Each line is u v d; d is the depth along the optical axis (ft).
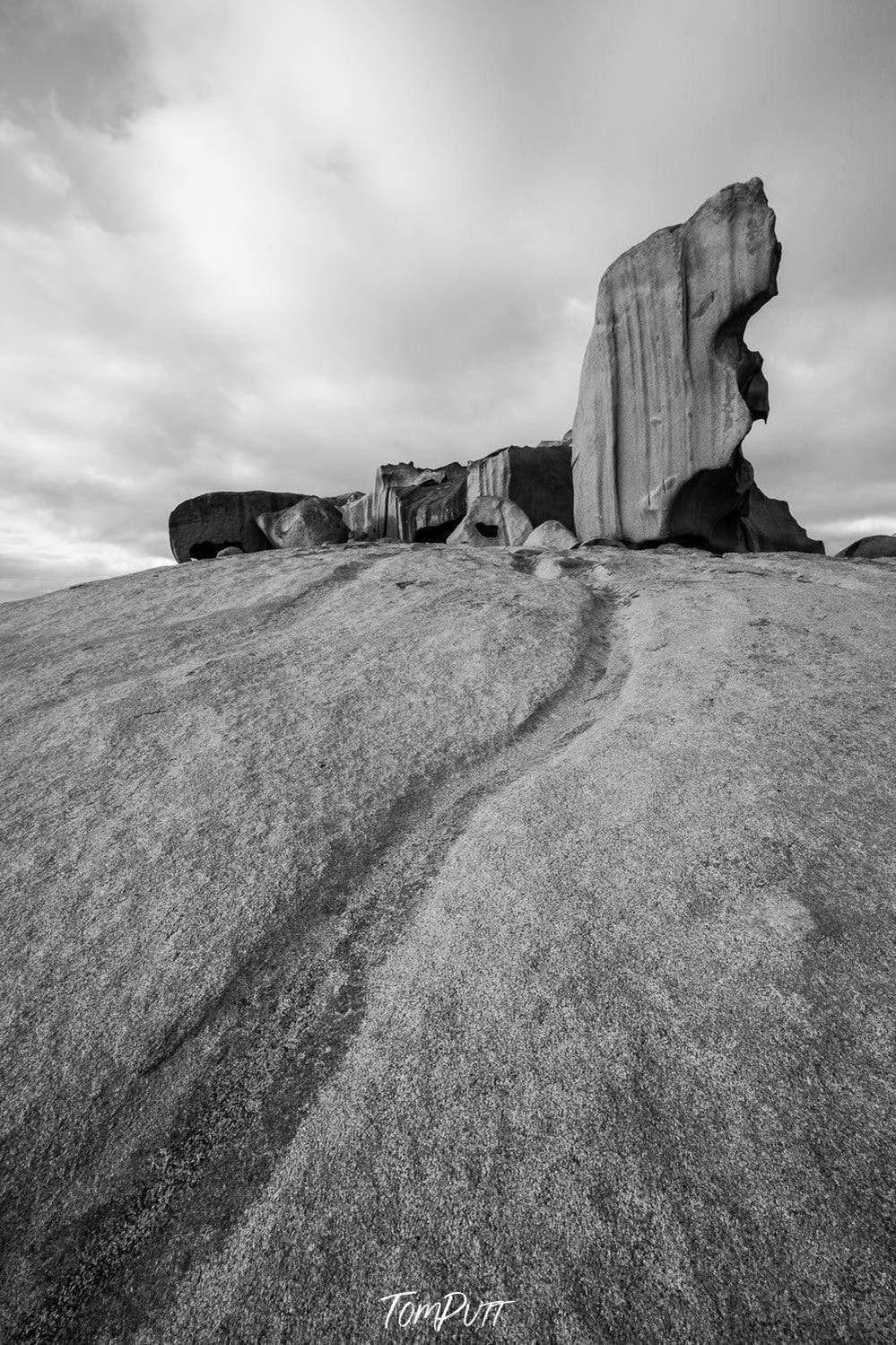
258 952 8.20
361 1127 5.88
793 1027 6.20
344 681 16.08
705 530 46.75
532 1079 6.02
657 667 15.53
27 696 17.10
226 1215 5.49
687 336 41.86
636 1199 5.05
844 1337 4.26
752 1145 5.32
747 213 39.14
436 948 7.76
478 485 58.54
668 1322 4.42
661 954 7.14
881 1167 5.08
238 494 67.05
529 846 9.23
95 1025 7.29
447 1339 4.45
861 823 8.87
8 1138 6.24
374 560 31.24
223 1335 4.71
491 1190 5.23
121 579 32.30
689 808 9.52
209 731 13.75
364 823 10.61
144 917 8.71
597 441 47.39
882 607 18.37
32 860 10.00
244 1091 6.54
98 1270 5.28
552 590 22.99
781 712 12.16
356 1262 4.95
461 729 13.57
